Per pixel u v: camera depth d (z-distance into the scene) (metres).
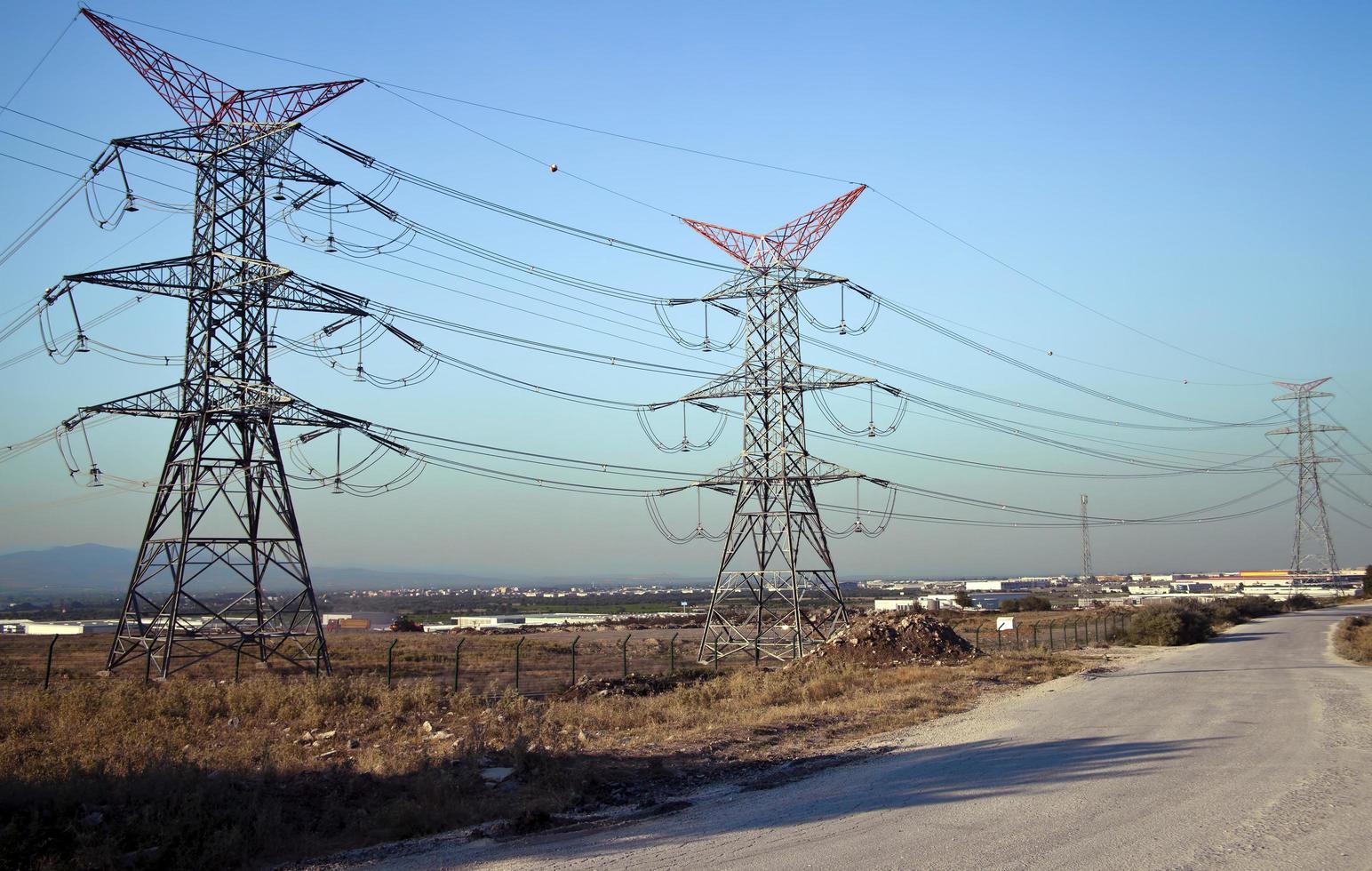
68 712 24.84
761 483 54.16
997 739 20.97
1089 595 197.00
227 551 42.38
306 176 44.69
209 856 12.20
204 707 26.58
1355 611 115.50
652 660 59.47
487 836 13.45
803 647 52.56
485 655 61.56
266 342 43.94
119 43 41.72
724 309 57.53
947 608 153.38
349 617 146.38
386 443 44.09
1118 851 11.32
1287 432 129.75
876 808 14.27
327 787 15.80
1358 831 12.14
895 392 52.34
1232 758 17.72
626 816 14.59
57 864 11.37
